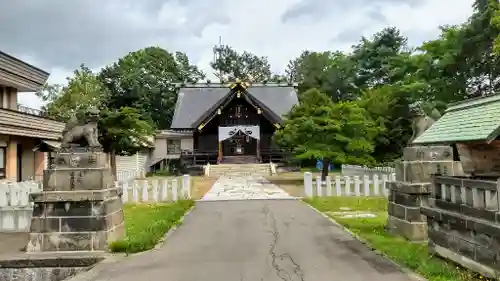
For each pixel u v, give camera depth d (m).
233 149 41.81
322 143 22.59
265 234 10.42
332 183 18.25
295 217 12.93
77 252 8.63
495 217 5.77
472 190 6.39
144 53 56.81
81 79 41.66
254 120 40.97
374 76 49.44
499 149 6.79
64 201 8.73
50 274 8.23
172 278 6.84
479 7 28.02
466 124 7.00
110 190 9.23
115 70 54.16
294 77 68.00
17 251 8.94
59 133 27.81
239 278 6.77
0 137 22.62
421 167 9.32
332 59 57.12
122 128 26.56
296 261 7.76
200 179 29.88
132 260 8.02
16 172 24.30
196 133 41.12
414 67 31.58
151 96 54.91
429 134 8.12
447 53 28.44
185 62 62.62
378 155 30.59
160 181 17.86
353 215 13.11
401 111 30.75
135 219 12.56
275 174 33.47
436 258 7.46
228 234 10.48
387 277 6.66
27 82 24.50
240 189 22.02
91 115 9.17
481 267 6.16
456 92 28.58
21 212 11.73
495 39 23.47
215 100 45.75
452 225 7.02
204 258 8.11
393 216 10.12
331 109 22.83
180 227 11.55
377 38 50.91
